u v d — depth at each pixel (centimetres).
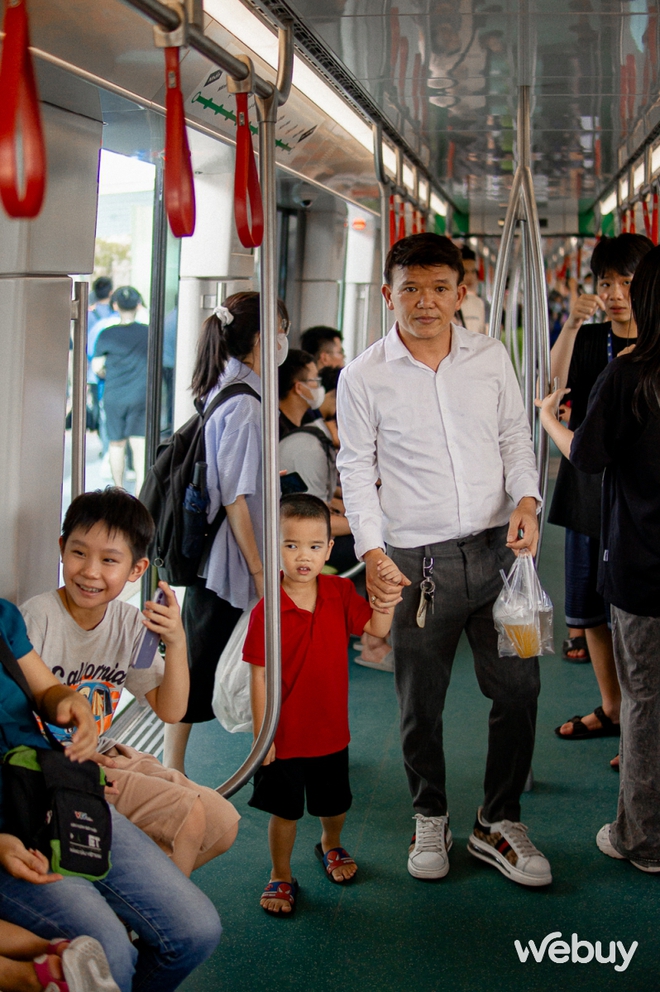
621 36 315
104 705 248
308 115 434
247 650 294
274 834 296
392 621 314
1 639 210
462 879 312
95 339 722
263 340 257
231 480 344
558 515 402
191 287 439
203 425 350
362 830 346
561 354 373
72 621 237
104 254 715
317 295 648
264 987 258
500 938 279
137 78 273
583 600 405
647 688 297
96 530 223
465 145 568
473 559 305
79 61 243
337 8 280
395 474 305
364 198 607
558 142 566
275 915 291
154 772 248
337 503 633
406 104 435
